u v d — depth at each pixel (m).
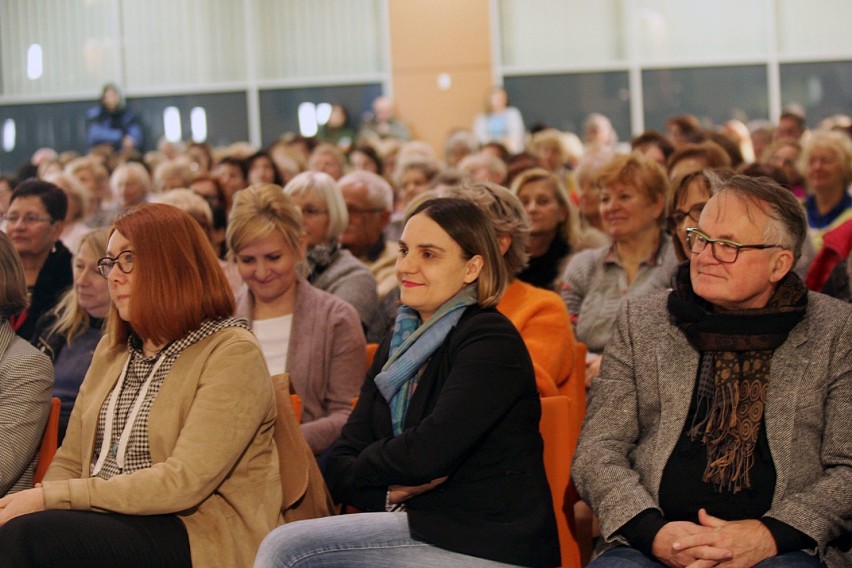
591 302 4.09
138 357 2.76
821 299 2.54
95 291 3.65
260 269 3.55
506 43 12.63
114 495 2.51
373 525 2.54
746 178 2.54
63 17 12.83
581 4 12.51
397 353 2.72
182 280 2.69
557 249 4.31
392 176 8.18
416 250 2.70
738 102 12.48
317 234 4.25
